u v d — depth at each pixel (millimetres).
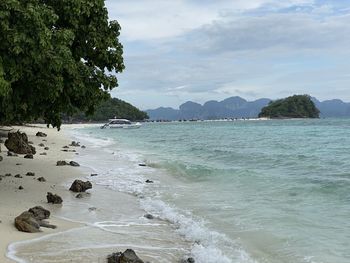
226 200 16422
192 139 62000
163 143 53844
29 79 14391
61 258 9172
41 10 13625
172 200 16500
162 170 25781
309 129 88750
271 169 26453
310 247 10617
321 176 22750
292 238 11344
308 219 13320
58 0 16016
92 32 17422
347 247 10586
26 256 9148
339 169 25812
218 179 21953
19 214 12242
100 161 30406
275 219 13320
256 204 15617
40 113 17312
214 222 13039
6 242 9930
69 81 16000
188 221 12969
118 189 18688
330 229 12172
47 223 11875
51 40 14328
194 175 23406
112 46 18156
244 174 23266
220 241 11070
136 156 35406
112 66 18625
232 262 9531
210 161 31781
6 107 15133
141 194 17656
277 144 48219
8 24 12812
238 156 34469
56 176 20781
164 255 9898
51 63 13953
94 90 17469
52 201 14695
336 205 15391
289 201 16172
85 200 15719
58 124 18766
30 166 23266
